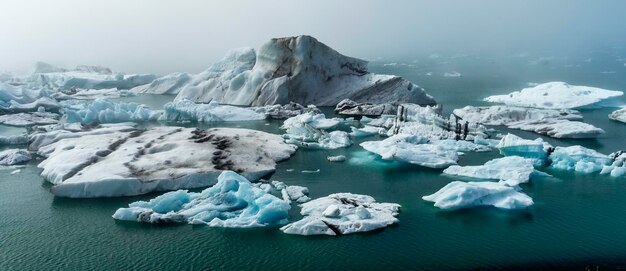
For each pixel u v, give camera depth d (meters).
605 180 50.91
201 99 106.19
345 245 36.91
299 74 99.12
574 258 34.91
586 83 132.12
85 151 56.03
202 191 45.72
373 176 53.00
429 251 36.00
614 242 37.16
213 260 35.06
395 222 40.47
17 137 68.56
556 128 70.94
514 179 50.41
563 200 45.56
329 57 102.75
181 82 125.00
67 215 43.00
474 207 44.06
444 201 44.09
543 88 101.62
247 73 103.75
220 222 40.28
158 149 57.91
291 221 40.72
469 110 84.25
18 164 58.03
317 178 52.44
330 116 88.88
